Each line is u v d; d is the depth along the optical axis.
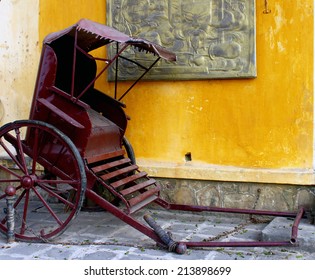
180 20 5.90
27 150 5.25
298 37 5.48
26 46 6.84
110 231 5.36
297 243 4.48
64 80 5.87
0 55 6.99
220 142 5.86
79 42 5.64
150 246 4.80
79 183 4.81
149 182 5.41
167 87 6.08
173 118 6.07
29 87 6.86
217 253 4.57
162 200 5.65
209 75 5.80
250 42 5.61
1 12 6.95
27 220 5.77
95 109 5.96
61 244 4.89
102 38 5.17
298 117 5.52
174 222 5.69
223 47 5.72
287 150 5.58
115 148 5.67
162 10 5.98
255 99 5.68
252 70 5.61
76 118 5.03
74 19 6.51
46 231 5.32
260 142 5.69
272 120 5.63
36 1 6.74
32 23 6.79
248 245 4.47
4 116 7.00
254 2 5.58
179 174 5.98
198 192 5.98
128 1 6.13
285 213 5.30
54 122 5.14
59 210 6.27
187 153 6.03
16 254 4.62
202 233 5.25
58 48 5.77
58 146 5.11
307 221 5.19
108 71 6.29
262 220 5.59
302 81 5.49
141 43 4.90
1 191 6.99
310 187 5.50
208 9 5.78
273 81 5.60
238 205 5.81
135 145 6.25
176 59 5.87
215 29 5.76
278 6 5.54
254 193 5.73
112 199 6.24
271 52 5.59
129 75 6.18
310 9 5.42
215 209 5.50
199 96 5.93
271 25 5.58
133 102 6.24
